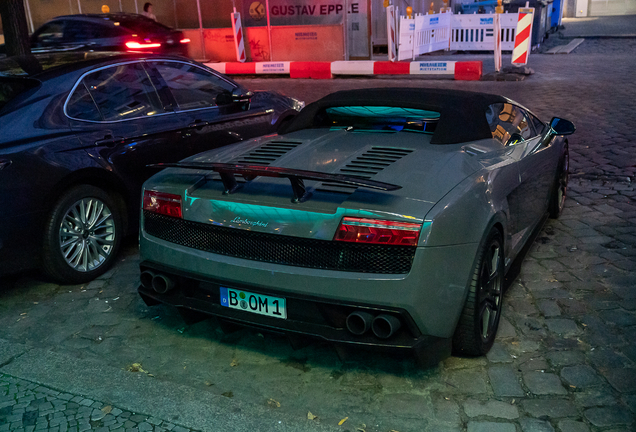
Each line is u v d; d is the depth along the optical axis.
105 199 4.24
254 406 2.71
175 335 3.46
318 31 15.43
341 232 2.55
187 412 2.70
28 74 4.22
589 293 3.73
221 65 15.00
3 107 3.94
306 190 2.79
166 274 3.07
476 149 3.29
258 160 3.19
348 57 15.45
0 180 3.59
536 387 2.80
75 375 3.02
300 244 2.67
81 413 2.72
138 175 4.49
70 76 4.28
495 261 3.08
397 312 2.51
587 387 2.78
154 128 4.61
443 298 2.59
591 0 29.36
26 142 3.79
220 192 2.92
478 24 16.34
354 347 2.64
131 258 4.63
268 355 3.21
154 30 12.41
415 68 13.10
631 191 5.63
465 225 2.67
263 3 15.84
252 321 2.82
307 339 2.79
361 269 2.56
